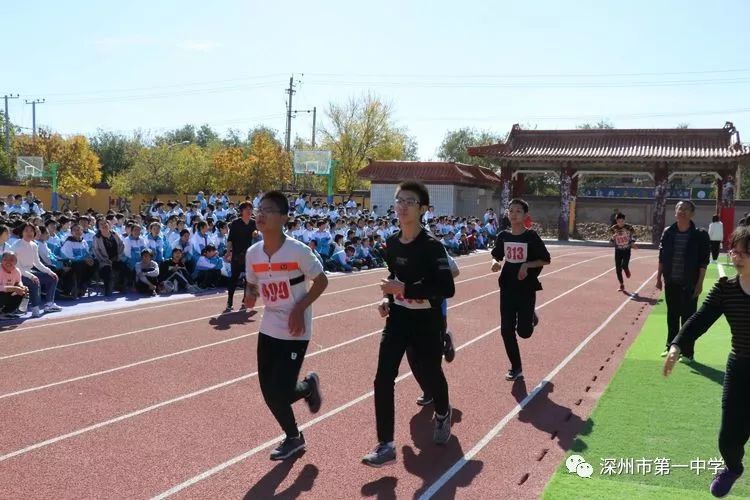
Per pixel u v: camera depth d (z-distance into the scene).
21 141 50.47
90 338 9.02
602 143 33.84
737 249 3.94
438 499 4.28
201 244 14.77
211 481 4.50
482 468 4.79
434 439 5.15
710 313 4.13
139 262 13.49
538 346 9.09
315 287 4.79
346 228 22.41
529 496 4.34
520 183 36.78
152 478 4.54
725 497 4.25
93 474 4.59
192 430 5.48
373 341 9.21
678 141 32.75
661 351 8.71
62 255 12.54
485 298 14.02
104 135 60.41
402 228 4.92
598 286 16.45
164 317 10.79
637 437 5.36
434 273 4.74
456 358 8.30
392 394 4.74
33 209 22.11
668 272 8.05
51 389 6.59
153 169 45.47
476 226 30.62
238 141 74.56
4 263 10.20
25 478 4.50
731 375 4.00
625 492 4.31
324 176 48.53
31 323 10.04
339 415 5.95
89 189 47.69
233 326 10.08
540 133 35.09
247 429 5.52
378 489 4.42
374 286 15.71
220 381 6.96
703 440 5.30
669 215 39.53
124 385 6.77
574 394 6.72
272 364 4.80
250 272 4.91
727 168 31.11
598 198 40.75
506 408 6.23
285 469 4.72
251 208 11.53
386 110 49.78
